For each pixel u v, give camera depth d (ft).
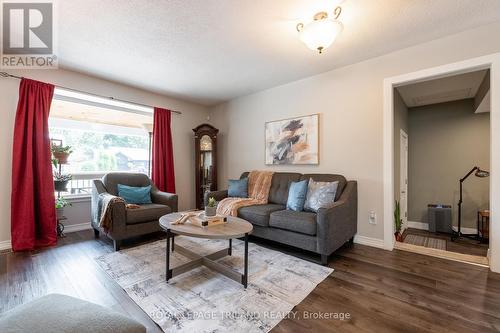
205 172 15.21
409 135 14.80
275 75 11.09
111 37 7.73
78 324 2.86
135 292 5.92
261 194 11.59
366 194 9.54
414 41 8.07
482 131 12.78
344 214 8.55
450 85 10.89
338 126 10.34
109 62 9.59
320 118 10.94
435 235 12.53
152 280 6.53
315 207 9.03
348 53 8.93
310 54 9.00
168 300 5.59
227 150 15.38
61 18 6.72
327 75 10.66
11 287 6.13
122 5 6.16
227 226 6.88
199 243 9.66
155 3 6.09
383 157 9.11
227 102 15.29
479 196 12.82
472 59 7.32
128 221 9.04
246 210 9.70
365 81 9.56
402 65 8.64
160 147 13.50
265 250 8.89
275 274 6.92
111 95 11.75
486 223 11.26
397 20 6.86
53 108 12.00
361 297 5.74
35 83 9.39
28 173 9.01
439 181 13.89
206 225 6.88
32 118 9.23
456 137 13.43
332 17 6.66
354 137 9.87
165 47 8.42
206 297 5.72
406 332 4.55
